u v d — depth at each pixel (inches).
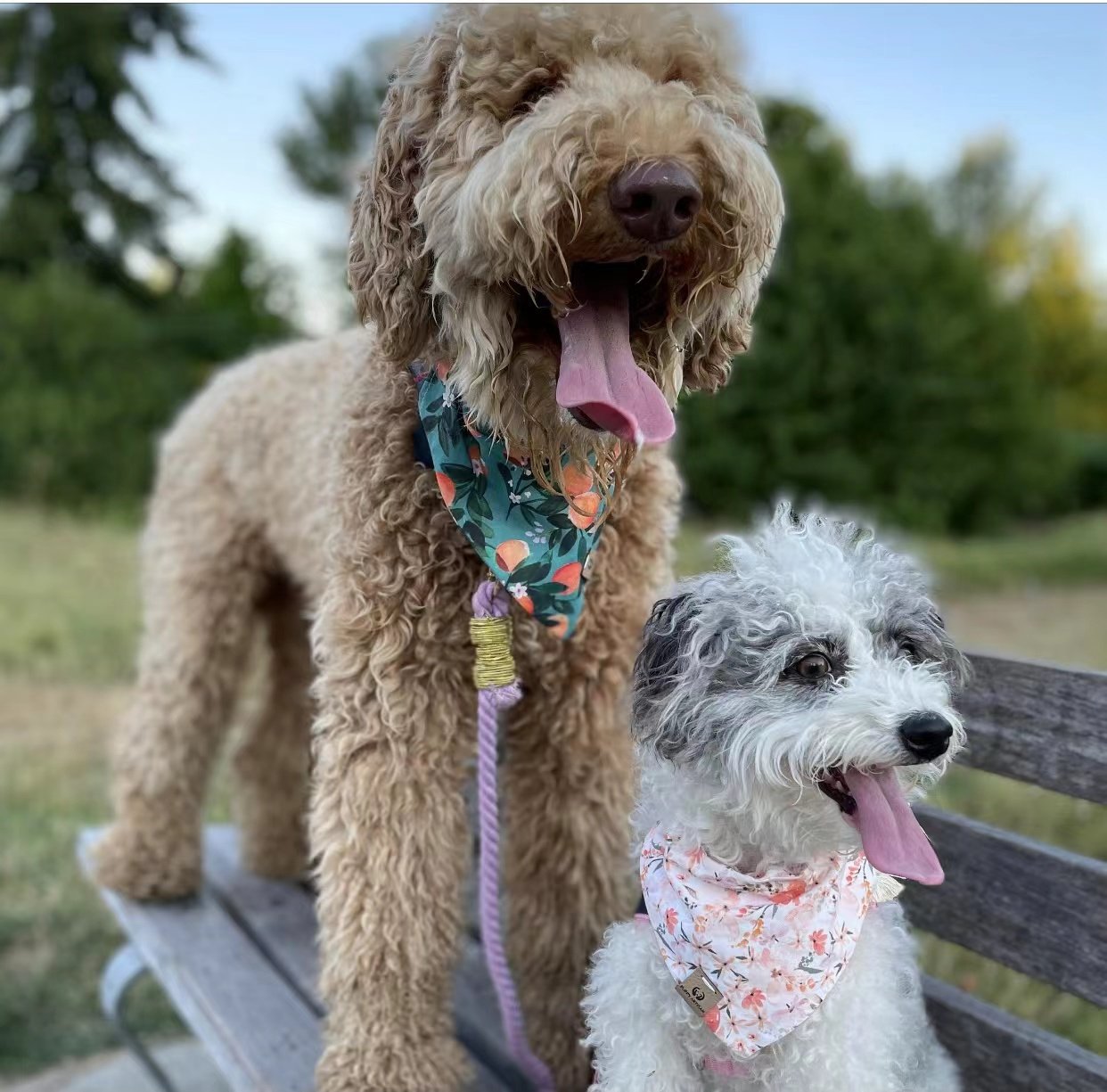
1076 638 125.6
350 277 30.0
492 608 29.8
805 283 199.2
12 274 293.0
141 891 42.9
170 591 42.9
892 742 24.5
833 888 26.3
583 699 31.9
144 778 42.7
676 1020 27.0
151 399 217.5
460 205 26.2
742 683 27.1
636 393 26.2
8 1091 47.7
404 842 30.7
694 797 27.4
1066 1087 27.0
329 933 31.3
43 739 81.7
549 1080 31.9
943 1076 27.5
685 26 28.2
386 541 30.5
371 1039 30.7
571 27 27.0
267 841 46.1
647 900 27.5
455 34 27.9
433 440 29.3
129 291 309.7
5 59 300.2
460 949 32.4
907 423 203.0
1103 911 26.3
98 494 205.9
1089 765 26.7
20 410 203.6
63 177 302.2
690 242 26.5
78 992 53.7
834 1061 25.6
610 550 31.3
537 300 27.6
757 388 196.7
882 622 27.4
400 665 30.6
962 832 29.3
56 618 113.7
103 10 301.0
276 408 40.1
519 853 33.9
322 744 32.0
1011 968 28.3
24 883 61.4
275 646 46.1
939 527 203.3
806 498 197.9
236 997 35.9
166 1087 44.3
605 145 24.9
